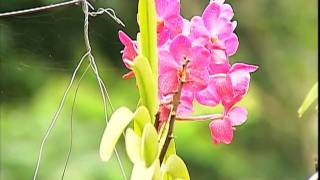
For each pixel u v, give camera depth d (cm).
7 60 187
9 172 248
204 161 299
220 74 81
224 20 80
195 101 87
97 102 258
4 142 254
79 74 221
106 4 271
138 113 76
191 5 333
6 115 271
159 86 79
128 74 81
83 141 249
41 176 243
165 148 78
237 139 332
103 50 264
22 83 272
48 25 199
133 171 74
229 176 313
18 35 182
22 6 259
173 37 81
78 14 223
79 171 241
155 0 81
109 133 74
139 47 78
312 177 81
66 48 232
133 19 287
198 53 78
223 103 81
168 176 80
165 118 79
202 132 291
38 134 254
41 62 194
